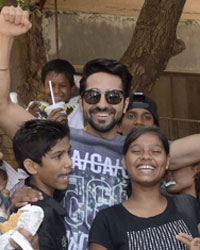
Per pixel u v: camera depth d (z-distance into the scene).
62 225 2.91
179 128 11.38
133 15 10.56
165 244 2.93
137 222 3.01
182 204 3.15
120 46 10.49
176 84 11.30
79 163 3.31
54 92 4.70
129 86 3.43
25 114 3.37
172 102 11.34
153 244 2.92
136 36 6.34
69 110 4.53
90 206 3.24
